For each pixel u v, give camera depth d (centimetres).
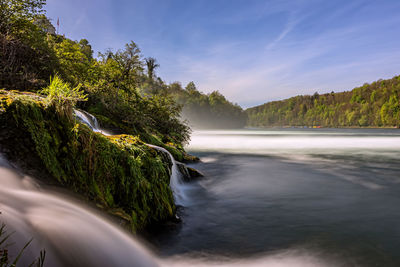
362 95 19625
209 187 784
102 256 239
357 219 517
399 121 13750
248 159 1469
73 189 294
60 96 336
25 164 255
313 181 881
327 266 339
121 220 315
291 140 3400
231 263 343
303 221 505
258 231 453
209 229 458
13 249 163
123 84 1338
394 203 625
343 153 1809
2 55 784
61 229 215
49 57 1050
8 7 907
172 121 1619
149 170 452
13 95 309
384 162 1362
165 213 446
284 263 345
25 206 213
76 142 327
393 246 396
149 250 350
